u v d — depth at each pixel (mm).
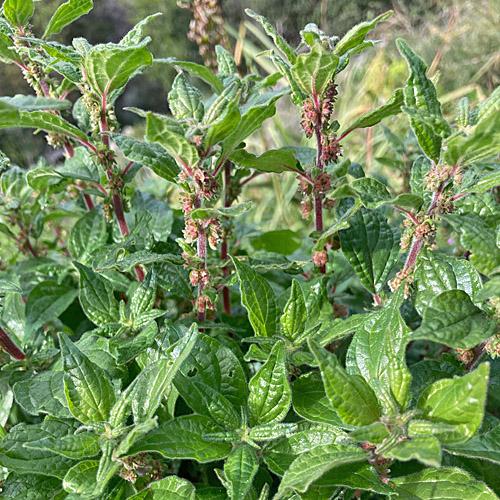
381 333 182
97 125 246
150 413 169
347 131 243
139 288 232
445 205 192
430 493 167
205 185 200
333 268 326
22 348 280
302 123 238
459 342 157
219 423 188
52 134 304
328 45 226
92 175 302
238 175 315
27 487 202
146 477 200
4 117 164
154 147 218
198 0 353
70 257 378
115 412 181
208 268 242
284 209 645
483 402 142
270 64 740
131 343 211
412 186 237
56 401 213
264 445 192
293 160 248
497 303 172
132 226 307
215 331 276
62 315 344
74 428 204
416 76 184
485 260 169
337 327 203
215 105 189
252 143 743
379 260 254
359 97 798
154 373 182
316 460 156
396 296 183
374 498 218
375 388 172
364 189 197
